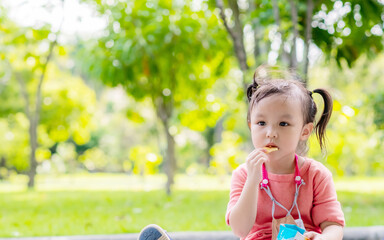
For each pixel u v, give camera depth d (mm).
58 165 24531
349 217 5207
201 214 5605
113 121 26672
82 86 15102
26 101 12266
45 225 4734
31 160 12297
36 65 8266
